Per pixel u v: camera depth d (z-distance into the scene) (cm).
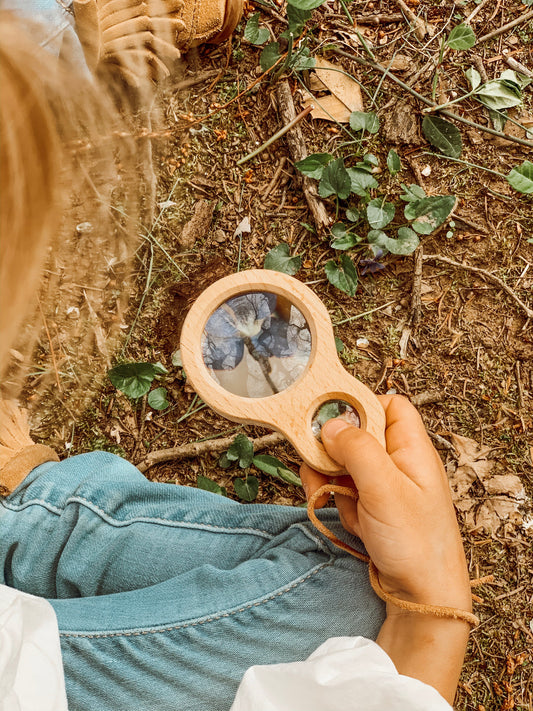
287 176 65
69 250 61
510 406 63
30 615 35
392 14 65
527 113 65
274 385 41
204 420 63
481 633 61
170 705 38
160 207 64
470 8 65
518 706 61
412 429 40
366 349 64
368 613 39
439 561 37
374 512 37
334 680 34
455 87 65
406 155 65
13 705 31
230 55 65
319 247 64
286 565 40
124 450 63
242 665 38
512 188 65
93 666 38
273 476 62
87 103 41
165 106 64
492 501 62
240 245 64
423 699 33
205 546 43
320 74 65
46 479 45
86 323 63
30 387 62
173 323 63
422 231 62
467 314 64
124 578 43
